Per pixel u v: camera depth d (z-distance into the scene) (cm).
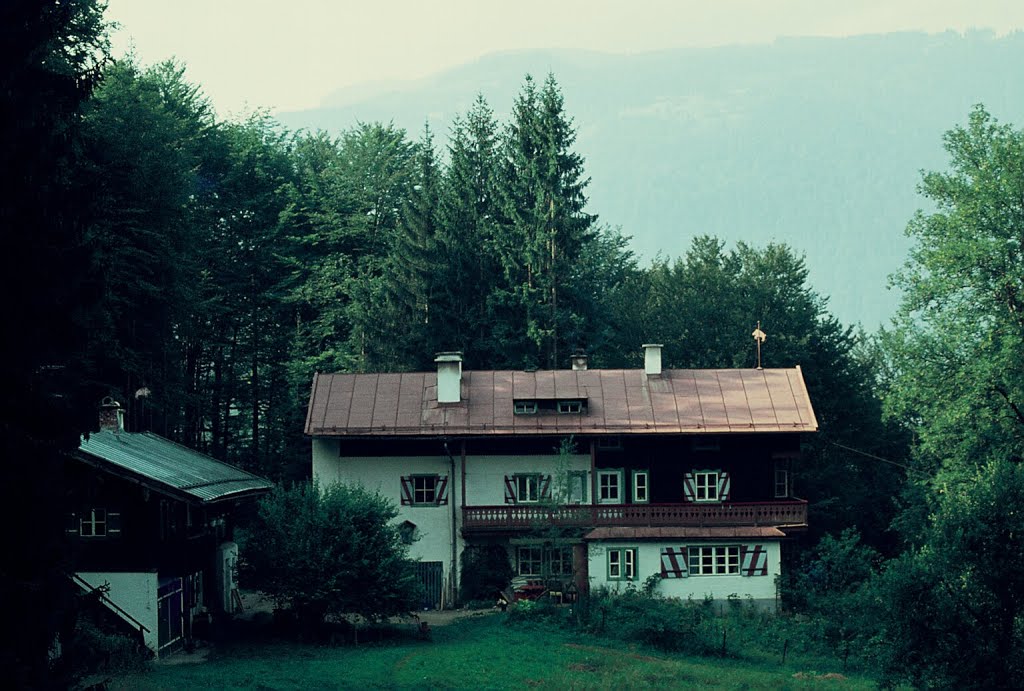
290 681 3609
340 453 5559
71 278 2422
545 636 4691
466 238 7188
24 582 2250
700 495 5644
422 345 6988
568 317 6994
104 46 4362
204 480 4372
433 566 5522
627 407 5650
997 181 5378
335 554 4484
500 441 5597
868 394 7431
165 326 5522
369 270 7556
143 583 3922
